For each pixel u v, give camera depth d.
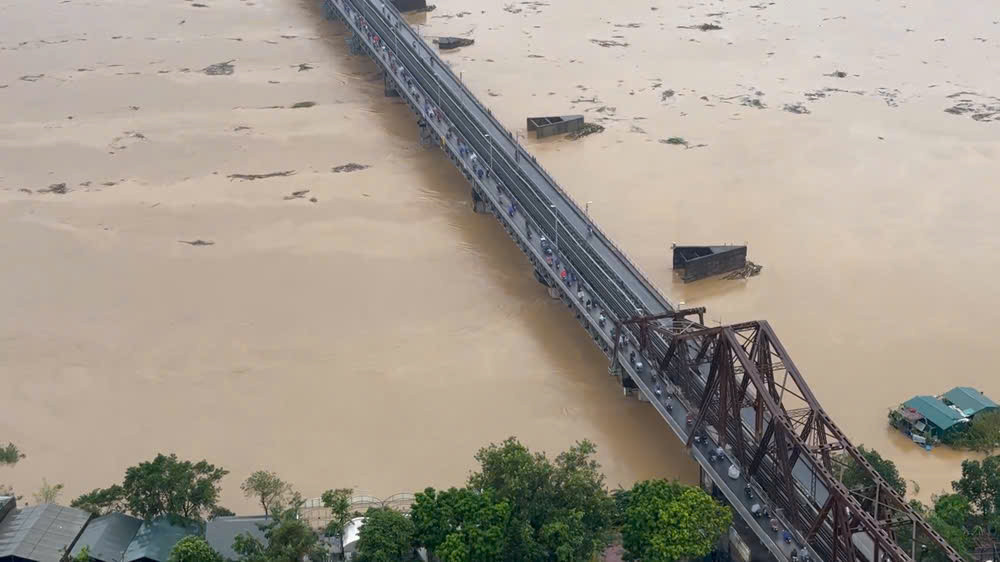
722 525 168.88
